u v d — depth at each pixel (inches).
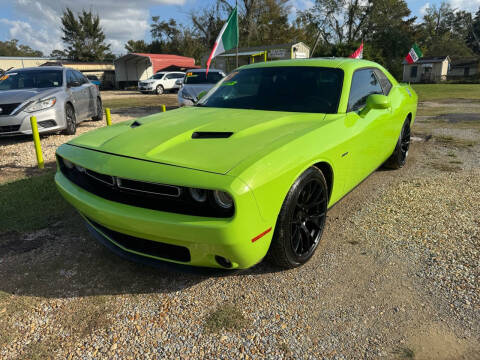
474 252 104.3
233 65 1203.9
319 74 128.8
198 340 74.5
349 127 111.3
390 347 71.6
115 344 73.8
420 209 136.2
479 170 182.9
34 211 137.1
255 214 74.1
